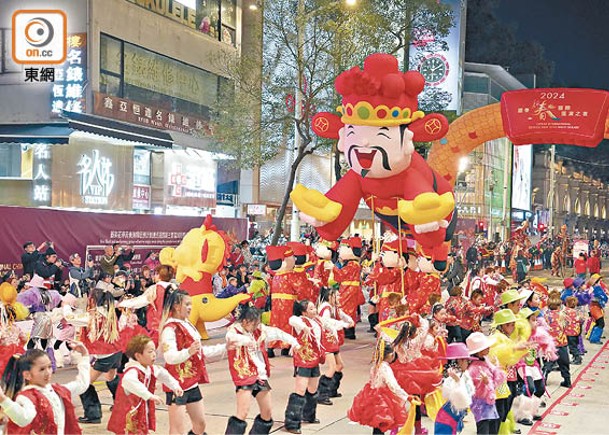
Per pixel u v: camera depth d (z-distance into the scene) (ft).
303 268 52.70
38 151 93.20
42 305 47.88
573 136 55.06
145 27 106.52
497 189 246.27
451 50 180.75
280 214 84.99
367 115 42.27
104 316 34.86
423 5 85.05
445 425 28.22
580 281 76.48
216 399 40.63
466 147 58.03
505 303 37.88
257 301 62.90
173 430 28.81
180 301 28.71
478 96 240.12
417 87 42.68
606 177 449.89
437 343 36.45
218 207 134.51
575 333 58.95
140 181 109.91
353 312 62.44
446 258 52.11
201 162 122.42
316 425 35.86
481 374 29.81
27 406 21.13
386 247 54.85
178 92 115.96
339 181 46.19
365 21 82.38
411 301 53.11
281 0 86.84
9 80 95.30
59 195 93.35
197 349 27.89
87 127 89.10
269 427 30.42
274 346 52.65
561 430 37.50
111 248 65.67
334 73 83.41
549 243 199.93
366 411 28.73
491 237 235.20
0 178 94.12
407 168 44.09
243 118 89.51
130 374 25.94
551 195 241.55
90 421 34.60
